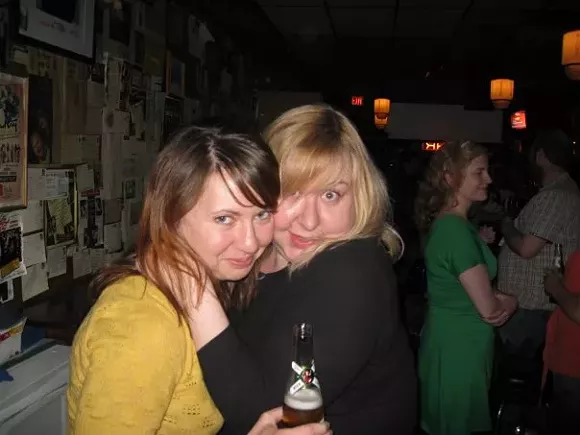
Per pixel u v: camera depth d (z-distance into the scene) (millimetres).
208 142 853
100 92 2225
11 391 1393
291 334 971
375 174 1060
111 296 832
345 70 8633
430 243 2090
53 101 1907
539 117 9734
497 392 2203
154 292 839
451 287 2016
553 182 2584
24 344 1620
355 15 5207
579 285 1909
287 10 5043
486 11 4977
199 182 841
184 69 3205
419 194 2232
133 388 747
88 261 2180
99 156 2238
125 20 2420
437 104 11102
